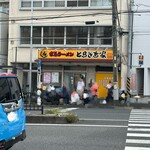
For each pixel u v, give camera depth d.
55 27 33.31
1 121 7.55
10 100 8.14
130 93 30.77
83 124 15.01
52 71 33.31
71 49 31.48
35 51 33.38
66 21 33.00
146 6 32.28
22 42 33.75
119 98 28.02
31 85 33.22
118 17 30.38
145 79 32.12
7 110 7.83
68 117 15.38
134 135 12.02
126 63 31.69
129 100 28.45
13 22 33.91
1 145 7.50
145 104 27.22
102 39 32.34
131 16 31.47
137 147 9.95
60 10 33.22
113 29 26.47
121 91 28.97
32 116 15.48
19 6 33.78
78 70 33.00
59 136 11.75
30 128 13.62
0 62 34.91
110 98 28.69
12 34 33.91
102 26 32.41
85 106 26.83
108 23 32.19
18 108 8.47
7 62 34.91
